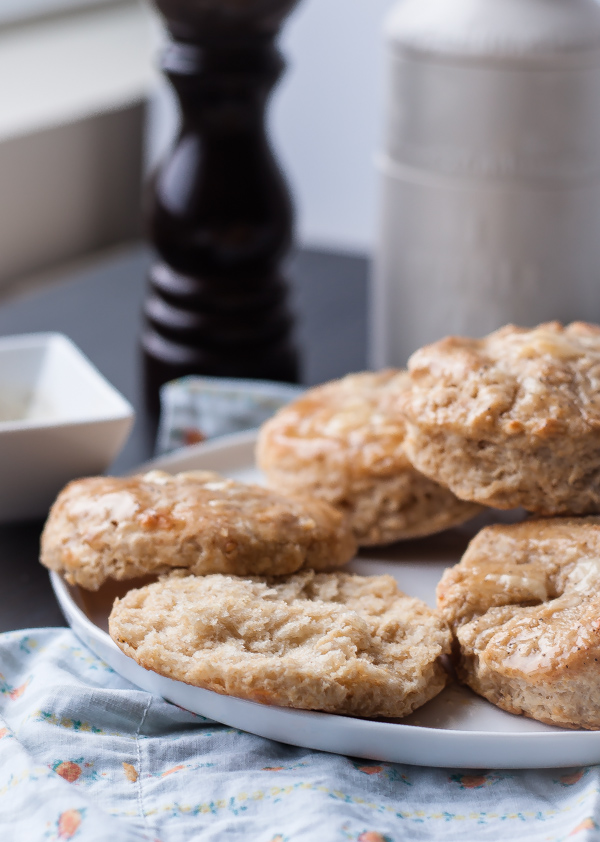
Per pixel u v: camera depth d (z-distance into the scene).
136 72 1.00
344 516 0.51
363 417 0.54
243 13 0.58
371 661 0.45
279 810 0.43
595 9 0.57
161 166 0.62
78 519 0.48
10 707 0.46
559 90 0.56
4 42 0.96
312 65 0.99
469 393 0.49
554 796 0.44
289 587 0.48
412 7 0.58
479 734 0.44
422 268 0.60
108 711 0.45
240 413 0.59
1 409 0.56
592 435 0.48
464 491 0.49
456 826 0.43
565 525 0.48
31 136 0.87
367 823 0.42
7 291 0.89
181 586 0.47
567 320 0.60
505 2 0.57
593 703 0.44
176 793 0.43
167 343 0.62
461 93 0.57
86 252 0.98
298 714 0.44
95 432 0.52
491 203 0.58
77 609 0.48
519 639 0.45
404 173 0.59
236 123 0.60
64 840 0.41
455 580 0.47
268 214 0.61
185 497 0.49
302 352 0.64
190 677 0.44
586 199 0.58
